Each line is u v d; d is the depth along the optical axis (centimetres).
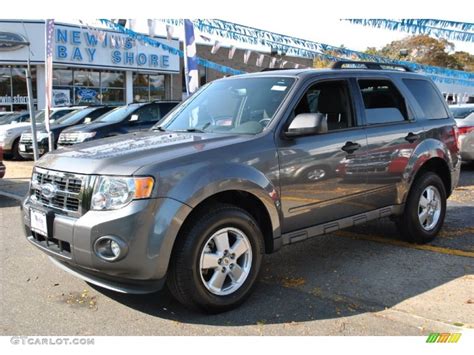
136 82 2884
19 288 443
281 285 450
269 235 425
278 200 421
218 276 385
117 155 377
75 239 359
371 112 515
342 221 481
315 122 417
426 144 558
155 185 352
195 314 389
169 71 2934
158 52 2856
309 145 445
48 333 360
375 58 1315
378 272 482
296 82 465
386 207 528
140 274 351
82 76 2636
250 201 420
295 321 376
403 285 448
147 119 1267
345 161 472
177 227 357
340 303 409
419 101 575
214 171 377
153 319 381
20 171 1209
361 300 415
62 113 1672
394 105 547
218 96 505
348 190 479
